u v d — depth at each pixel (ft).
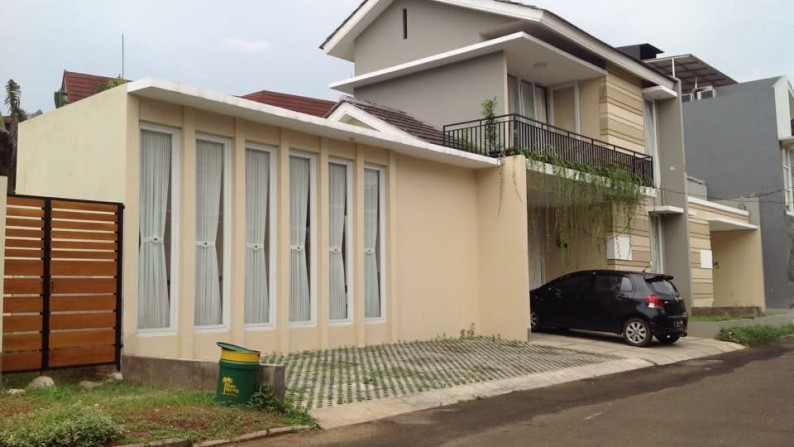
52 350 29.86
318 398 28.50
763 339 55.83
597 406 28.96
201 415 23.34
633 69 65.87
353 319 43.68
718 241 93.76
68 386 29.09
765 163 92.63
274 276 39.01
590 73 62.80
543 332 55.62
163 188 34.55
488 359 40.86
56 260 30.22
